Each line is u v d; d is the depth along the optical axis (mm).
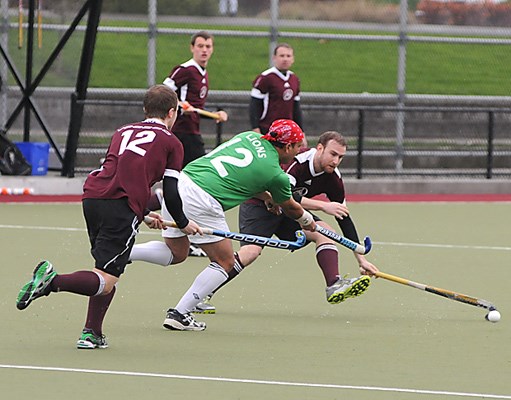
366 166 48438
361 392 16766
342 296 22203
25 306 18328
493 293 26047
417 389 17047
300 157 22781
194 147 33906
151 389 16656
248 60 64938
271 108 36656
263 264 29422
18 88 45844
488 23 59844
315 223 21875
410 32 62000
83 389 16562
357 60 67125
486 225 38719
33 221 36531
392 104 52688
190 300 21156
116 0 62688
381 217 40250
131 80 59094
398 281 22359
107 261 18938
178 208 19672
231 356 19078
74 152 43719
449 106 51531
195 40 33719
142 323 21781
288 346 20016
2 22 44844
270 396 16391
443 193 47750
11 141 44562
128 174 19031
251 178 21141
